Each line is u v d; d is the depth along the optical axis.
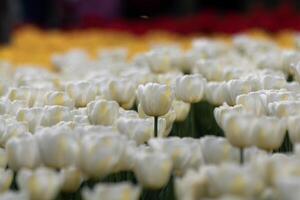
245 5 22.95
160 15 23.22
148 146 3.42
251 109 3.88
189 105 4.55
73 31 17.02
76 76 6.52
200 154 3.07
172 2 23.41
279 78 4.66
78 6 20.52
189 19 15.69
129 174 3.44
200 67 5.36
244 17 15.45
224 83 4.42
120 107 4.38
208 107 4.96
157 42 12.03
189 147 3.06
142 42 12.75
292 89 4.66
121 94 4.34
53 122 3.91
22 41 12.70
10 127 3.61
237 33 14.14
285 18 14.14
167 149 3.06
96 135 2.95
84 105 4.55
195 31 14.63
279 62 6.03
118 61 8.27
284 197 2.36
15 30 15.15
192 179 2.56
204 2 24.98
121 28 15.29
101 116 3.77
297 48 7.89
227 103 4.41
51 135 2.98
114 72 6.64
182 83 4.28
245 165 2.93
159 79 5.25
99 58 9.17
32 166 3.12
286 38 10.59
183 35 14.68
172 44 11.09
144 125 3.50
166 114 4.03
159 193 3.32
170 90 3.79
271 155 3.02
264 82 4.67
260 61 6.20
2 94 5.34
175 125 4.55
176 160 3.06
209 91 4.46
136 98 4.82
